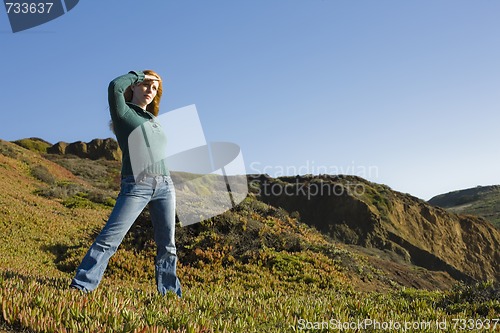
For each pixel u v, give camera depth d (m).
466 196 127.56
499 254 72.31
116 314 3.85
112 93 4.63
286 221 20.94
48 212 24.31
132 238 14.62
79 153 86.81
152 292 5.54
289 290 12.72
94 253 4.56
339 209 65.81
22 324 3.51
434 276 22.27
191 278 12.57
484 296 8.39
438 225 71.69
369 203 67.94
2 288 4.11
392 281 16.97
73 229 20.77
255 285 12.70
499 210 104.88
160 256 5.13
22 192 30.88
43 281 5.08
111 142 88.62
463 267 66.88
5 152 48.34
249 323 4.60
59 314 3.63
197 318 4.21
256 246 15.43
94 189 42.09
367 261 18.81
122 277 12.23
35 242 16.78
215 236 14.99
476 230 74.31
